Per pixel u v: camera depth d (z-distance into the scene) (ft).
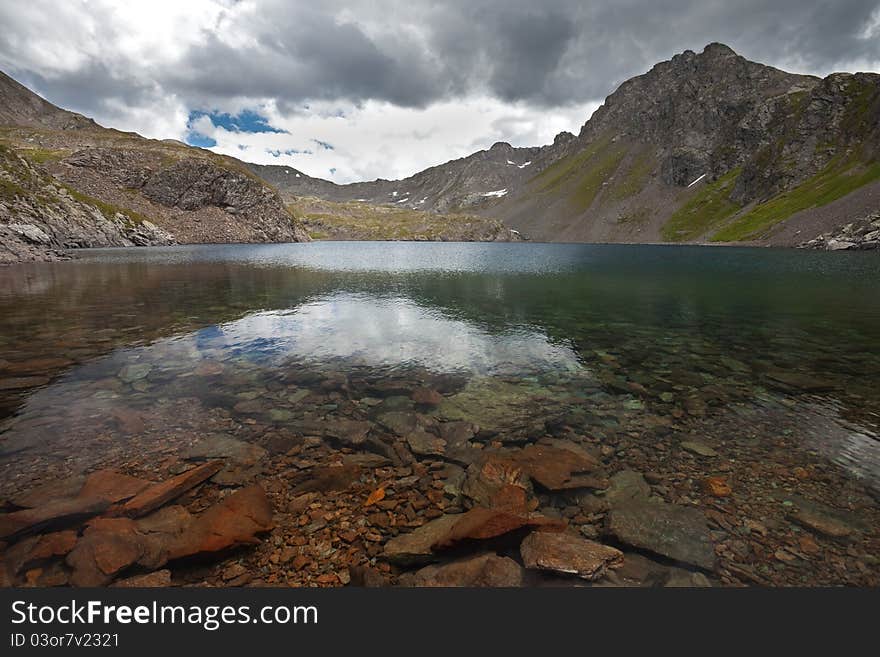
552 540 5.59
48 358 13.20
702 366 13.38
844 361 13.97
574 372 12.74
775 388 11.39
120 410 9.48
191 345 15.15
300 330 17.87
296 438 8.47
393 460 7.75
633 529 5.93
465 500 6.61
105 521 5.76
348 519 6.15
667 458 7.82
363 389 11.13
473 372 12.68
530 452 7.89
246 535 5.61
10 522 5.72
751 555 5.51
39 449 7.78
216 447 8.02
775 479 7.13
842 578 5.19
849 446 8.24
